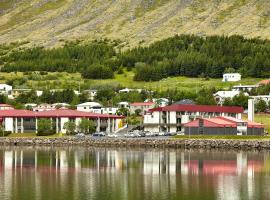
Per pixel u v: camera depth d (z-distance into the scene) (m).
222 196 175.88
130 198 172.38
